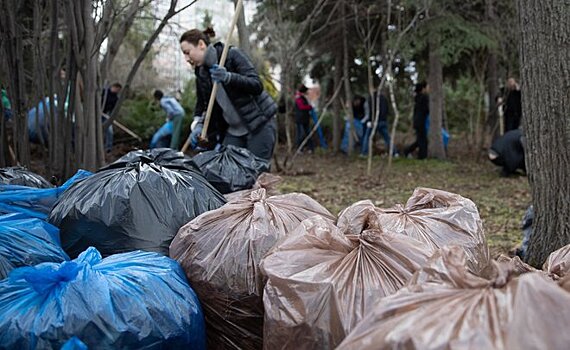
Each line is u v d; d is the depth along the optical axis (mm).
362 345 1552
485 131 13891
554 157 3395
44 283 1990
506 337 1433
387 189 8867
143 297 2061
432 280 1731
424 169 11562
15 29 4262
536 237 3576
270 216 2576
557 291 1514
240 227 2498
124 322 1971
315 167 12109
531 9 3389
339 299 1959
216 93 4961
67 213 2711
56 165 4406
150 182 2793
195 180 3033
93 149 4387
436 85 13297
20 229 2457
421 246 2121
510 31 11648
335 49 14469
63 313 1933
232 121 5035
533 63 3416
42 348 1886
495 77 14016
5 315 1956
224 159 4320
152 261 2311
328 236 2168
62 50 4496
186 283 2342
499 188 8789
